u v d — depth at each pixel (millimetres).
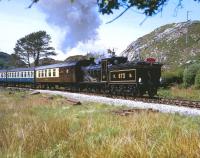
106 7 3990
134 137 8648
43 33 96938
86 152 7609
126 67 29594
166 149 7020
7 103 25531
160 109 18656
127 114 15359
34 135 9852
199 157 6508
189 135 7992
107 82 32844
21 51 97562
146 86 28578
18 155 8078
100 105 21750
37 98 29188
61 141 9219
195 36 85375
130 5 3961
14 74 59406
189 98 28984
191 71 37031
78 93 35031
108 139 8492
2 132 10930
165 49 86625
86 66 38531
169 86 38094
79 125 11555
